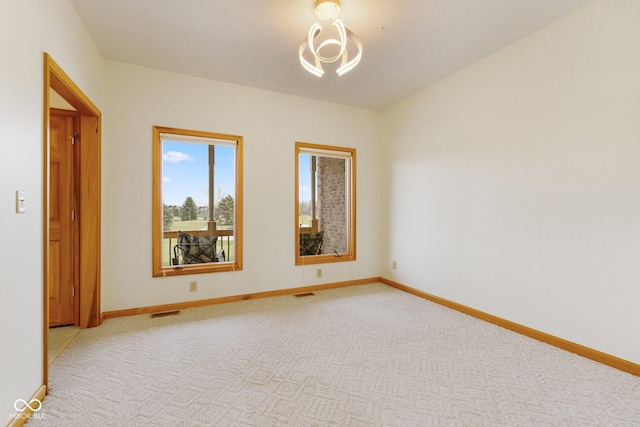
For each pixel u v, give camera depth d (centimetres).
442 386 183
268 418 155
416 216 384
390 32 249
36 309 163
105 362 212
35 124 163
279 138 379
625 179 201
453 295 332
